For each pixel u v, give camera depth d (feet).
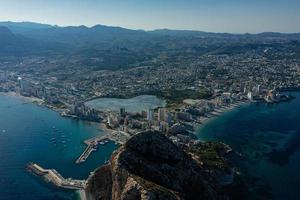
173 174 555.69
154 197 453.99
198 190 571.28
